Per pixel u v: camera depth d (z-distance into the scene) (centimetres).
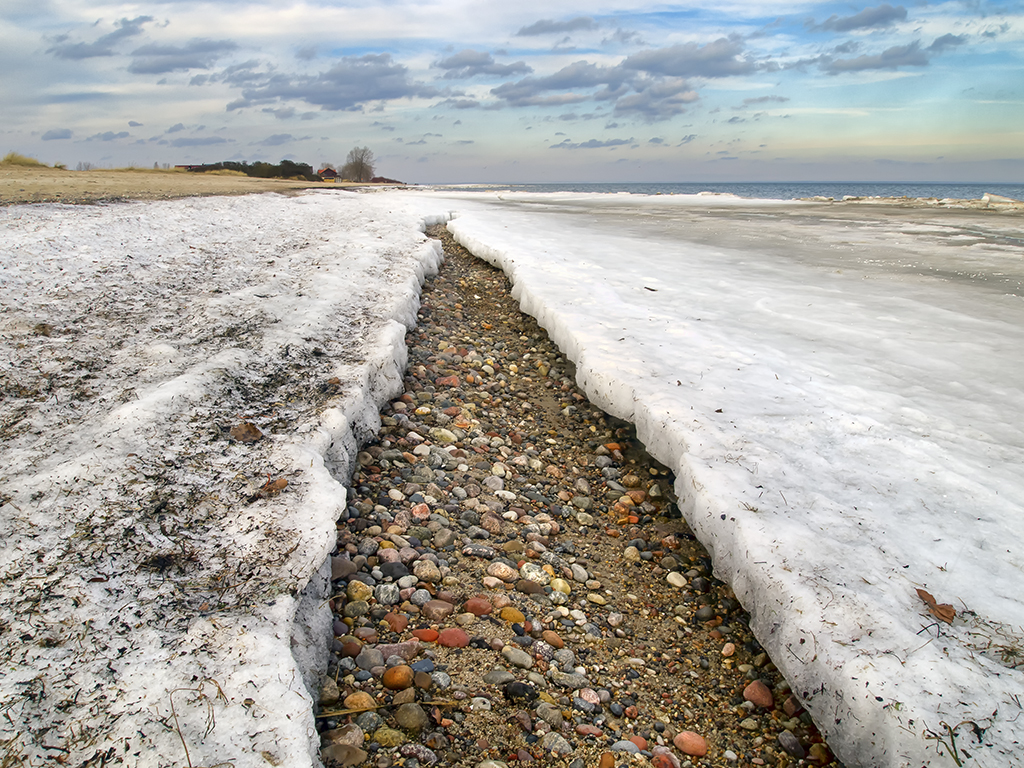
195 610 208
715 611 304
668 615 302
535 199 3072
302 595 239
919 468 334
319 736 193
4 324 418
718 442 362
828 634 230
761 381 450
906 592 246
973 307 652
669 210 2269
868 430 375
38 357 377
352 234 967
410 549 313
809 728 238
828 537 280
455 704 225
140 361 389
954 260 964
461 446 443
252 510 265
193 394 343
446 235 1257
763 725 240
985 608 237
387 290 646
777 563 265
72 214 888
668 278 791
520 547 339
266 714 174
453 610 279
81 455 276
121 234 764
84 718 163
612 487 414
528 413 516
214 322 476
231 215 1106
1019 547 272
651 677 261
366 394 425
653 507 393
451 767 200
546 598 301
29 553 218
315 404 377
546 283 735
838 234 1353
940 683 204
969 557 266
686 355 500
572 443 474
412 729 210
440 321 691
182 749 159
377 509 344
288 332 470
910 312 632
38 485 251
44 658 179
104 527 236
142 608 204
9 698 164
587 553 347
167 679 178
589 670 260
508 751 211
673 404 409
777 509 301
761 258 975
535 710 230
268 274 648
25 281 515
